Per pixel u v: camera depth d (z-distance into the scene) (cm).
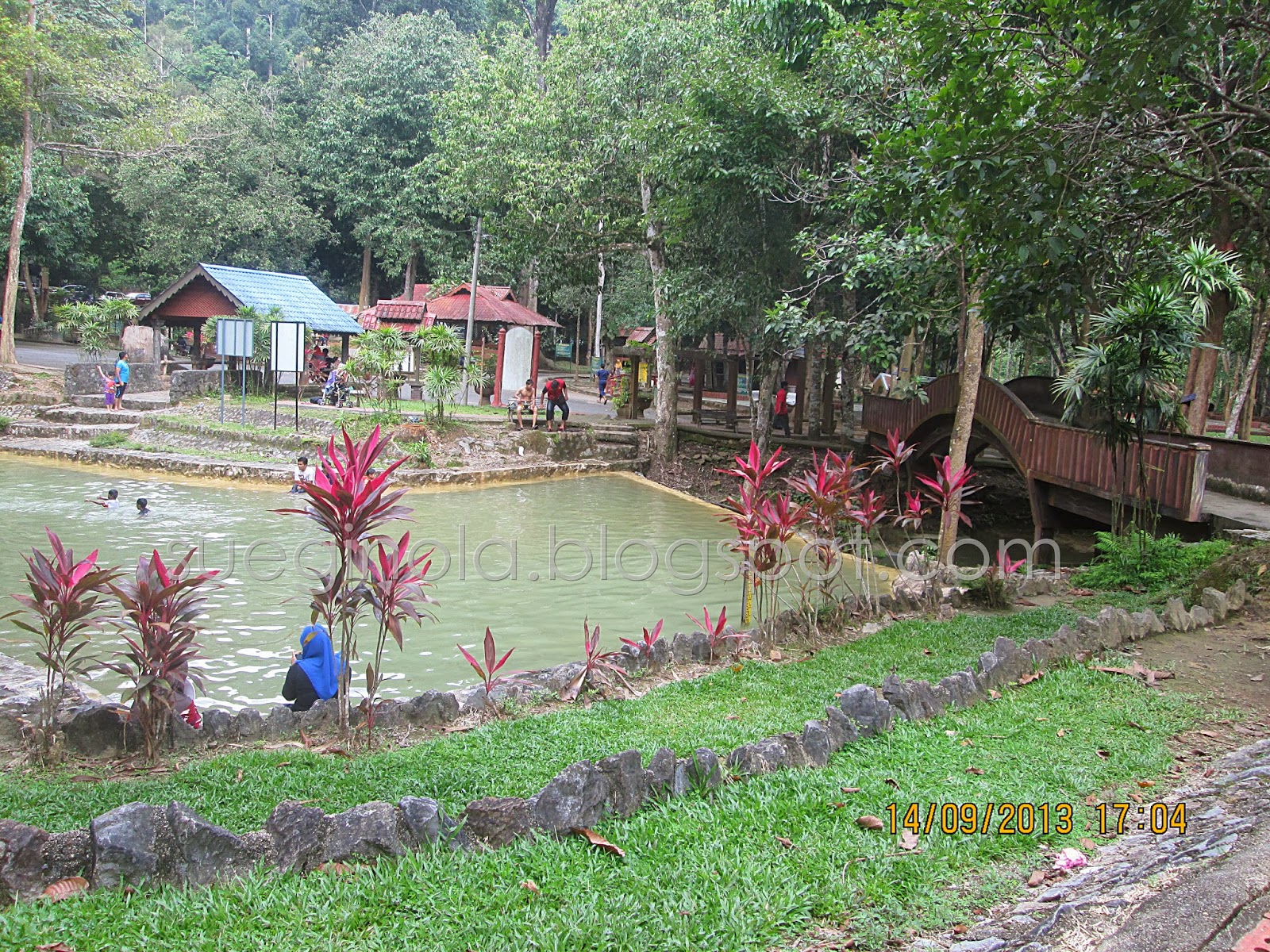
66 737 592
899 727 584
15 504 1683
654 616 1153
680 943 336
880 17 1591
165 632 580
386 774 531
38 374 3031
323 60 5306
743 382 4616
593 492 2194
